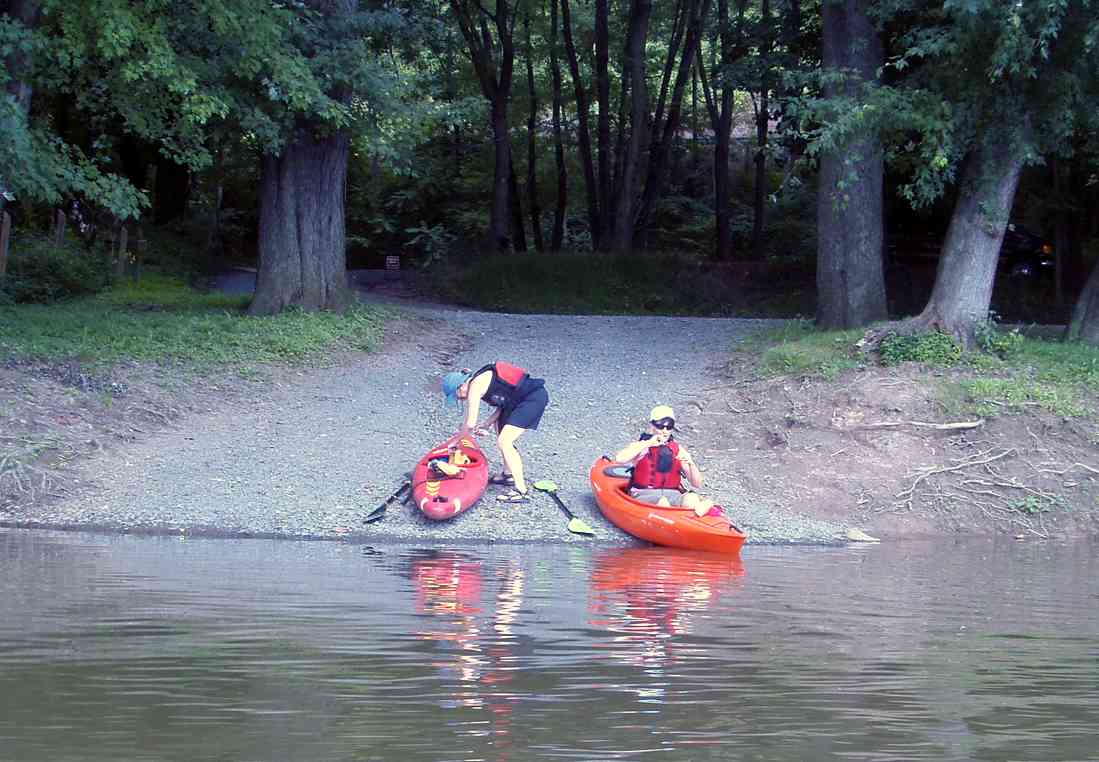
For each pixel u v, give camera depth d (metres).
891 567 9.88
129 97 18.16
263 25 17.38
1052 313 26.70
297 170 20.69
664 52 40.34
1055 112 15.38
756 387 16.19
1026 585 8.90
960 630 6.88
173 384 15.73
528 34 35.50
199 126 18.98
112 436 13.56
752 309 29.92
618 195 33.88
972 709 5.10
